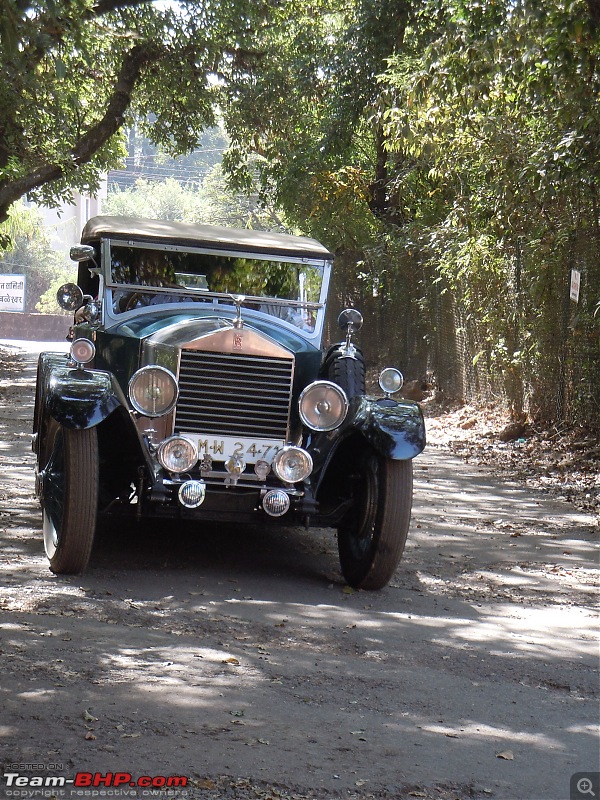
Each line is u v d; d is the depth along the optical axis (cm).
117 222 788
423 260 1966
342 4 2302
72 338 841
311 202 2345
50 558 638
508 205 1364
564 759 402
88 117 2677
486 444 1377
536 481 1126
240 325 672
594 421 1268
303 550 764
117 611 559
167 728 397
